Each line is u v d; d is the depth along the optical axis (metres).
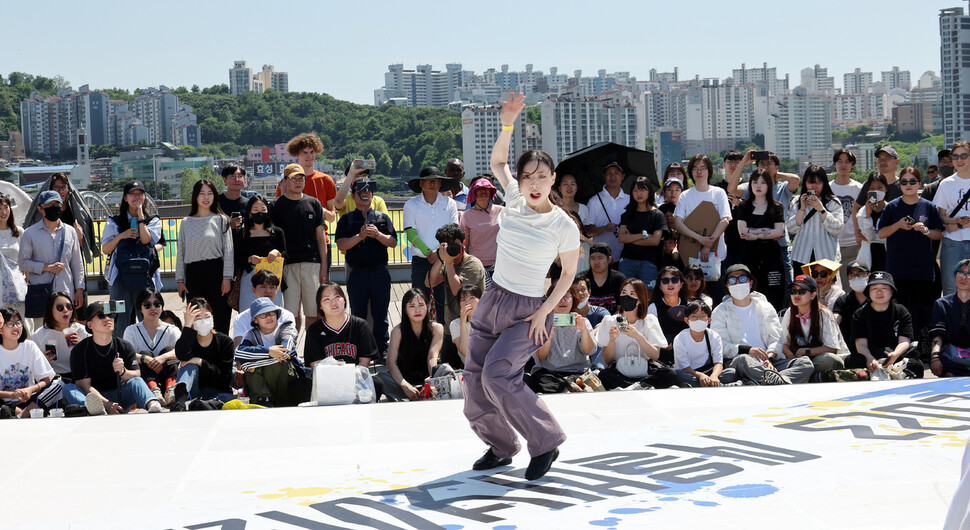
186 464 4.84
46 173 146.50
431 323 7.22
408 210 8.72
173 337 7.46
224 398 6.94
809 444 4.65
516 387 4.09
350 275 8.49
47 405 6.64
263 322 6.92
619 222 9.22
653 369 7.09
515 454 4.46
